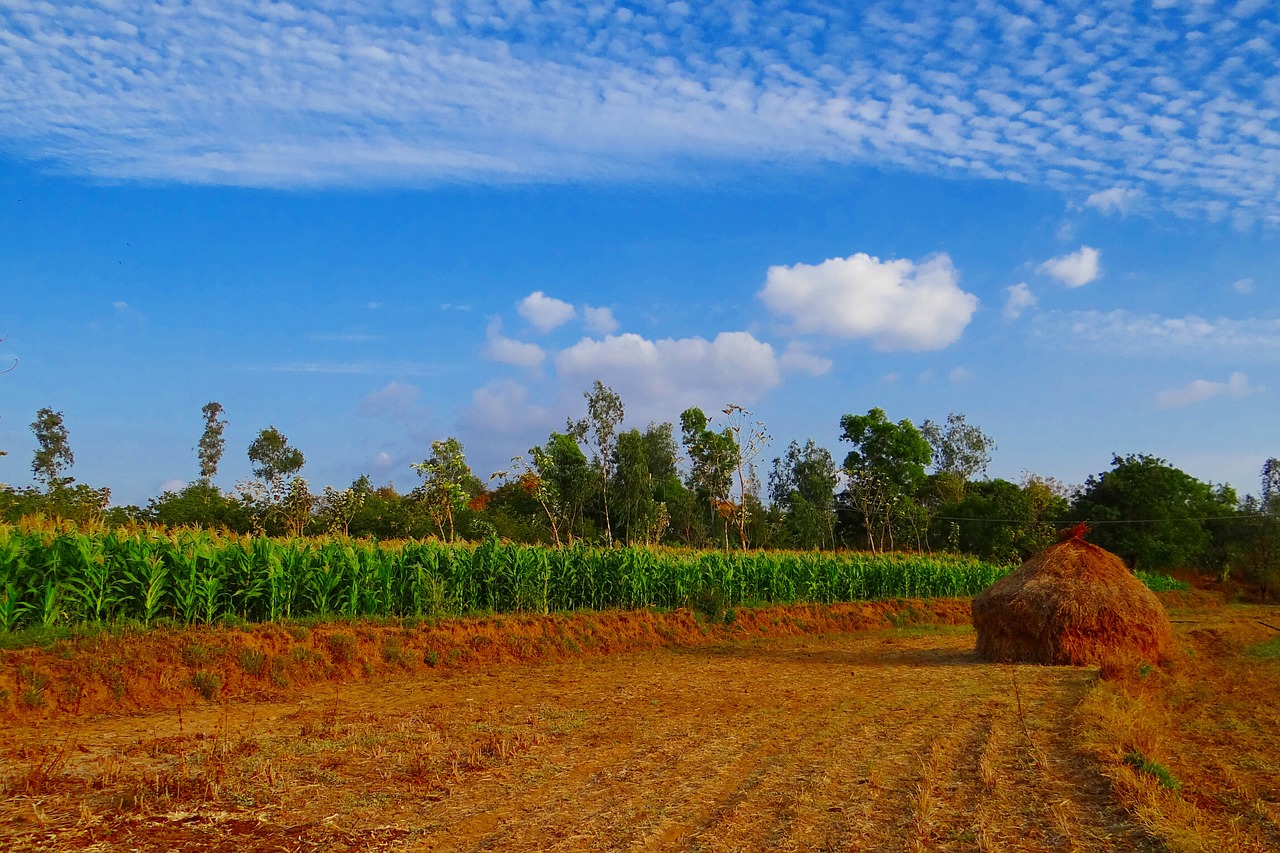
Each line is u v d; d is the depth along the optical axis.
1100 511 45.34
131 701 11.05
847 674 14.87
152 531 15.38
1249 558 46.53
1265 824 6.30
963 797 6.80
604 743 8.87
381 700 11.88
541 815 6.39
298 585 15.52
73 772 7.62
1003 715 10.40
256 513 26.19
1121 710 10.23
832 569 28.36
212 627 13.49
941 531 51.78
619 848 5.68
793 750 8.51
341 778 7.41
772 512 50.84
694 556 25.45
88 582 12.98
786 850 5.62
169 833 5.95
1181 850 5.43
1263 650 19.09
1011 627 17.08
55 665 11.00
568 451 38.88
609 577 21.36
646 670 15.43
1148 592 16.89
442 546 19.27
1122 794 6.64
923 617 28.11
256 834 5.96
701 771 7.70
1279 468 52.88
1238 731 10.01
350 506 26.94
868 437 57.50
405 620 16.06
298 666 13.19
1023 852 5.55
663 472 50.50
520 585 19.09
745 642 21.11
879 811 6.44
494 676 14.44
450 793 6.97
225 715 10.58
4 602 12.11
